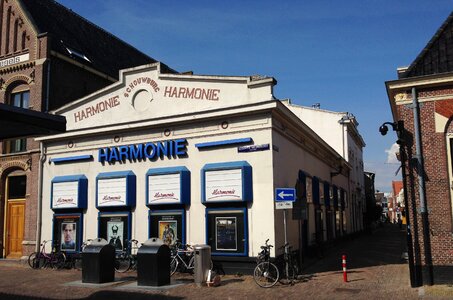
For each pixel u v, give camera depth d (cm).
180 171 1493
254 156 1410
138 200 1598
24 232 1878
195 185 1495
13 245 1945
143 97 1655
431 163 1212
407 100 1255
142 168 1609
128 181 1593
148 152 1598
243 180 1378
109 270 1332
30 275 1505
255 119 1426
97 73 2186
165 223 1522
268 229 1352
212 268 1344
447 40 1243
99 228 1656
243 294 1103
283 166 1506
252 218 1381
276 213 1380
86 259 1323
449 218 1175
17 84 1998
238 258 1374
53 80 1941
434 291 1080
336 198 2623
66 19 2338
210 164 1469
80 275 1492
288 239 1506
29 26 1984
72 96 2041
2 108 770
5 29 2056
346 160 3195
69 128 1795
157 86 1631
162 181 1530
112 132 1683
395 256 1961
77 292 1180
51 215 1791
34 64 1930
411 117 1245
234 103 1477
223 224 1417
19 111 807
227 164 1429
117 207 1625
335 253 2114
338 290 1128
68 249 1711
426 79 1221
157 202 1527
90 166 1728
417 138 1226
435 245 1179
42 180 1838
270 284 1204
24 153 1912
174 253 1428
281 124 1516
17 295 1143
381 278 1309
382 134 1266
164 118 1559
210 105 1519
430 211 1195
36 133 941
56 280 1386
